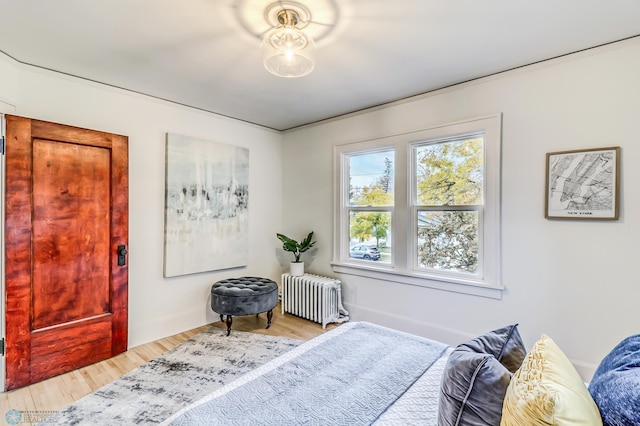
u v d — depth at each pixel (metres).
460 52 2.13
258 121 3.76
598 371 1.08
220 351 2.71
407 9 1.67
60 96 2.44
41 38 1.96
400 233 3.05
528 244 2.33
